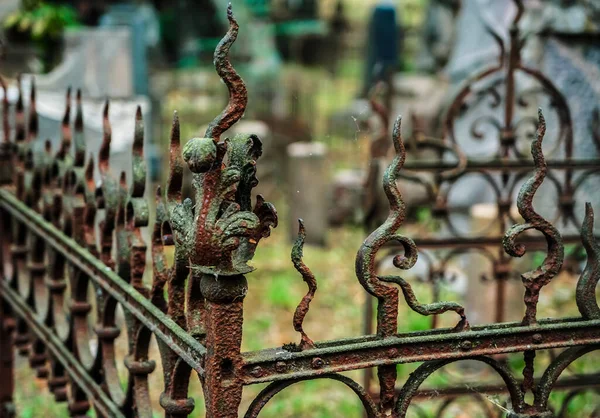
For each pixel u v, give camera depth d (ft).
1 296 10.73
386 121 13.84
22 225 10.05
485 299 15.74
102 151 7.43
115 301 7.22
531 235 12.54
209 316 4.83
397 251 12.37
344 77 55.93
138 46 25.39
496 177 20.27
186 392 5.69
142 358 6.52
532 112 18.48
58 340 8.64
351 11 63.98
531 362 5.72
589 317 5.76
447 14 35.14
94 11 32.24
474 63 22.16
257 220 4.74
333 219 25.32
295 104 35.58
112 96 19.48
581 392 10.85
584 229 5.79
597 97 17.20
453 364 14.74
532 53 18.75
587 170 13.53
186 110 37.73
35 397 13.35
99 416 7.50
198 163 4.58
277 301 18.95
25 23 22.18
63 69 19.30
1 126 15.23
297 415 13.23
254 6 50.70
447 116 12.68
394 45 35.70
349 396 13.96
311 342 5.12
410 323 16.84
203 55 51.03
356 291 19.92
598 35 17.51
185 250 5.05
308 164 23.80
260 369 4.93
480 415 12.45
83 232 7.73
